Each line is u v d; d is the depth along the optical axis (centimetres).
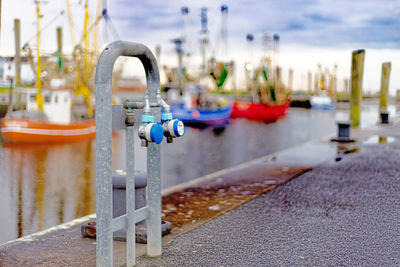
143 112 345
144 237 414
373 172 773
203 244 405
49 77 2553
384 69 2341
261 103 4919
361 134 1534
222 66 4425
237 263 354
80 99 2866
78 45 2767
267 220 488
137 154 1836
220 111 3934
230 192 663
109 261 309
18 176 1480
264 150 2202
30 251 403
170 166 1653
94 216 541
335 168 834
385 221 471
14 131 2269
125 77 5516
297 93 9875
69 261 375
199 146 2353
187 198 629
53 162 1827
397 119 2488
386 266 344
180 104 3981
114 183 421
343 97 9106
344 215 500
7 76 2922
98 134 299
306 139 2778
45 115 2453
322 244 400
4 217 885
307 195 612
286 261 357
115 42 306
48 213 927
